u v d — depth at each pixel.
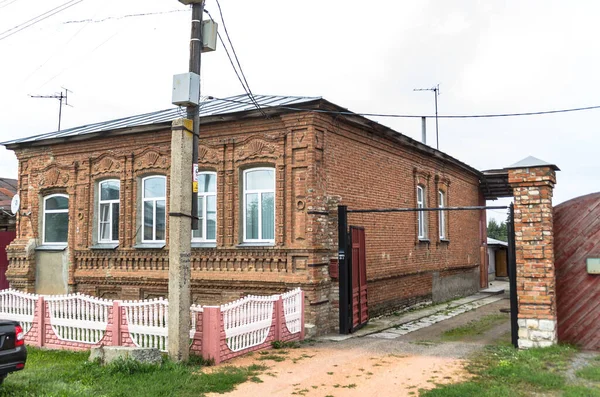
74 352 10.96
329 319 13.12
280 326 11.33
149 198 15.38
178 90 9.62
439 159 20.19
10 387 7.86
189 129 9.63
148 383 8.07
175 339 9.26
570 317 10.35
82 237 16.19
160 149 15.01
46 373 8.73
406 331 13.41
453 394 7.50
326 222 13.12
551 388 7.77
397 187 16.95
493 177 24.77
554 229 10.62
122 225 15.49
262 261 13.21
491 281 33.62
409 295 17.66
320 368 9.28
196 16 9.80
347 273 13.12
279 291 12.88
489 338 12.16
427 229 19.36
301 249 12.63
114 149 15.82
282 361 9.80
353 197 14.38
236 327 10.03
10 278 17.33
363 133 14.95
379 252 15.65
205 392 7.84
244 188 13.89
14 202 17.58
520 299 10.27
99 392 7.68
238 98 15.95
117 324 10.66
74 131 17.70
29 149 17.41
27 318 12.05
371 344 11.53
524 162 10.26
